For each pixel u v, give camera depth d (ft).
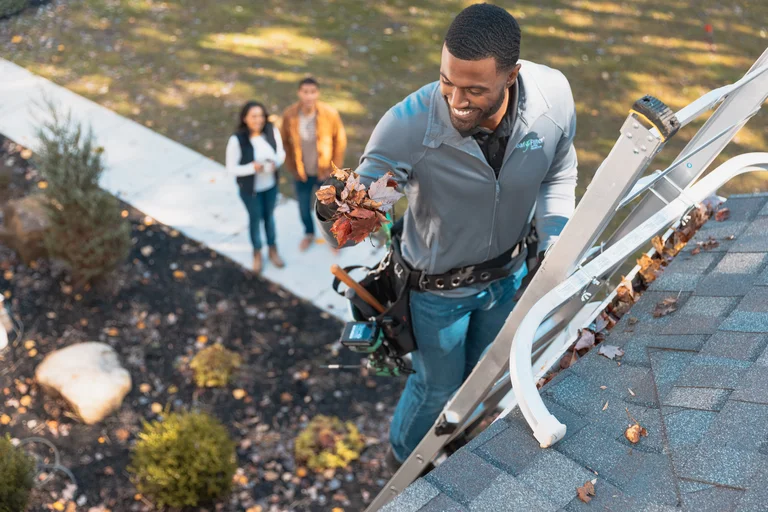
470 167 8.61
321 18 38.34
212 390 21.22
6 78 33.58
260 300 23.75
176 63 34.73
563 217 9.34
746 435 5.74
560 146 9.12
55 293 23.31
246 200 22.71
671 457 5.90
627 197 7.04
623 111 31.30
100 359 20.89
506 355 7.63
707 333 7.07
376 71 34.17
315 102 21.74
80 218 21.77
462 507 5.71
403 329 10.62
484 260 9.84
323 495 18.95
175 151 29.45
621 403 6.72
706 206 9.34
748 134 29.19
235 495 18.78
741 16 38.47
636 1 39.55
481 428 14.16
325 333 22.86
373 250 25.32
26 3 39.04
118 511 18.31
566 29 36.99
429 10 39.01
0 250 24.44
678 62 34.65
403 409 12.41
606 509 5.61
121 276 24.02
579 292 6.86
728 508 5.22
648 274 8.69
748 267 7.82
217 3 39.68
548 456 6.14
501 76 7.18
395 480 11.21
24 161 28.71
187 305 23.48
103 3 39.55
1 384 20.95
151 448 17.67
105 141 29.78
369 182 8.63
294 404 20.97
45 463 19.19
